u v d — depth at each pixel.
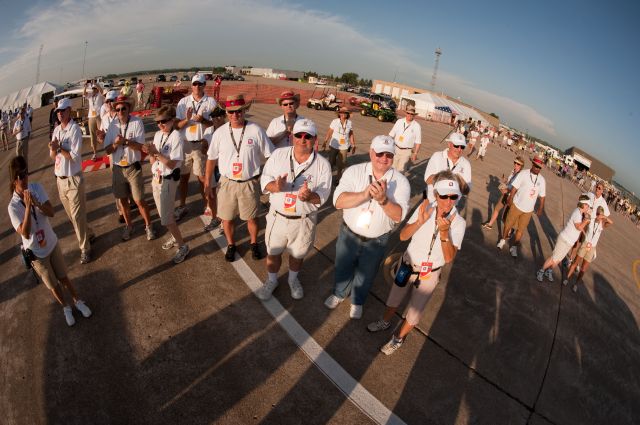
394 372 3.02
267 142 3.83
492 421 2.74
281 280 4.02
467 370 3.19
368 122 19.17
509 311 4.27
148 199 5.85
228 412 2.50
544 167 19.53
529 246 6.35
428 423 2.63
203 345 3.03
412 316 2.96
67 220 5.05
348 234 3.14
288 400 2.64
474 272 5.05
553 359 3.60
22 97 27.75
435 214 2.73
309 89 36.47
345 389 2.79
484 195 9.00
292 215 3.26
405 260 2.95
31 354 2.83
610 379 3.55
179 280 3.83
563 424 2.87
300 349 3.11
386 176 2.90
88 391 2.56
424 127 22.11
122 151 4.07
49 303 3.41
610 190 18.86
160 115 3.60
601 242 8.54
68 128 3.62
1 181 7.61
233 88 29.19
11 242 4.55
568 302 4.82
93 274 3.83
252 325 3.32
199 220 5.18
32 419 2.36
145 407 2.48
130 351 2.91
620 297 5.55
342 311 3.65
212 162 4.06
